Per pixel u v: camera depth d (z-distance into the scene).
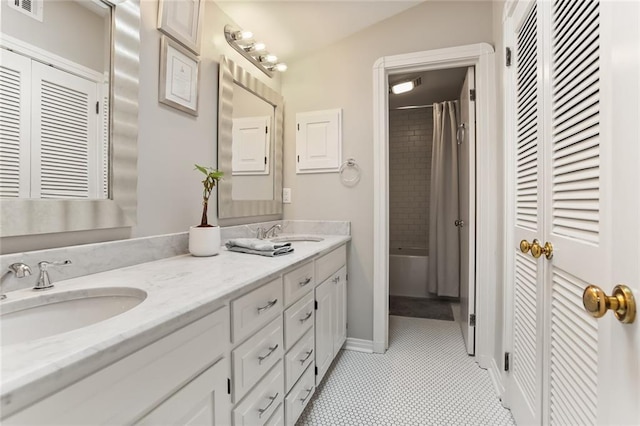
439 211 3.36
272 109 2.28
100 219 1.07
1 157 0.83
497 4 1.84
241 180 1.91
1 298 0.76
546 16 1.10
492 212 1.96
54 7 0.94
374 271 2.23
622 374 0.64
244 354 0.99
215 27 1.71
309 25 2.09
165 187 1.37
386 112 2.24
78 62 1.01
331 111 2.30
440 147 3.36
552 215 1.05
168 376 0.69
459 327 2.70
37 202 0.90
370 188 2.24
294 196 2.41
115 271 1.07
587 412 0.81
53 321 0.80
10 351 0.50
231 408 0.93
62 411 0.49
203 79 1.61
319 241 1.97
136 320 0.63
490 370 1.95
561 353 0.98
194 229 1.36
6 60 0.84
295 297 1.37
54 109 0.95
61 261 0.93
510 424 1.48
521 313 1.38
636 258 0.60
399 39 2.15
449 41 2.05
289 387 1.30
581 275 0.84
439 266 3.37
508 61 1.57
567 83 0.94
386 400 1.67
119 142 1.13
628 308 0.60
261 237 2.07
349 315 2.30
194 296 0.79
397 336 2.52
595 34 0.78
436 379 1.87
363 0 1.96
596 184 0.77
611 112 0.69
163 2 1.31
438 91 3.54
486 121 1.96
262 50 2.04
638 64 0.60
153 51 1.30
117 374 0.57
